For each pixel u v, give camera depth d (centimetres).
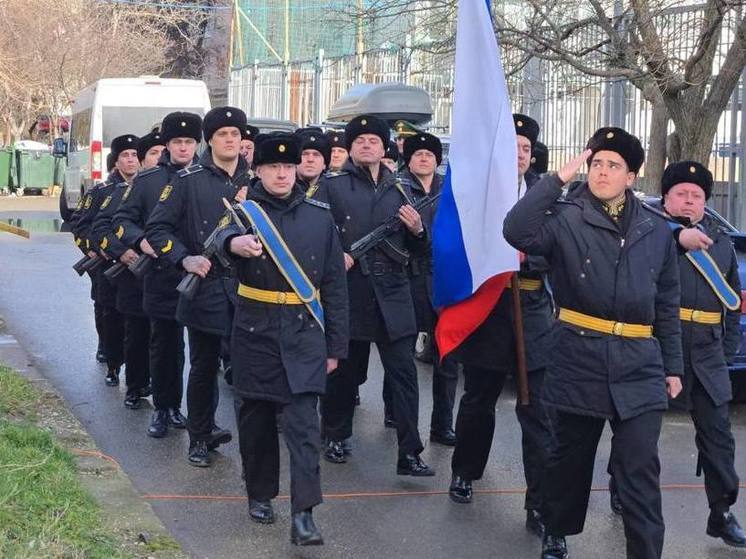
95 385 972
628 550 533
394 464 764
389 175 752
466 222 634
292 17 2816
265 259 602
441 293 646
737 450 816
